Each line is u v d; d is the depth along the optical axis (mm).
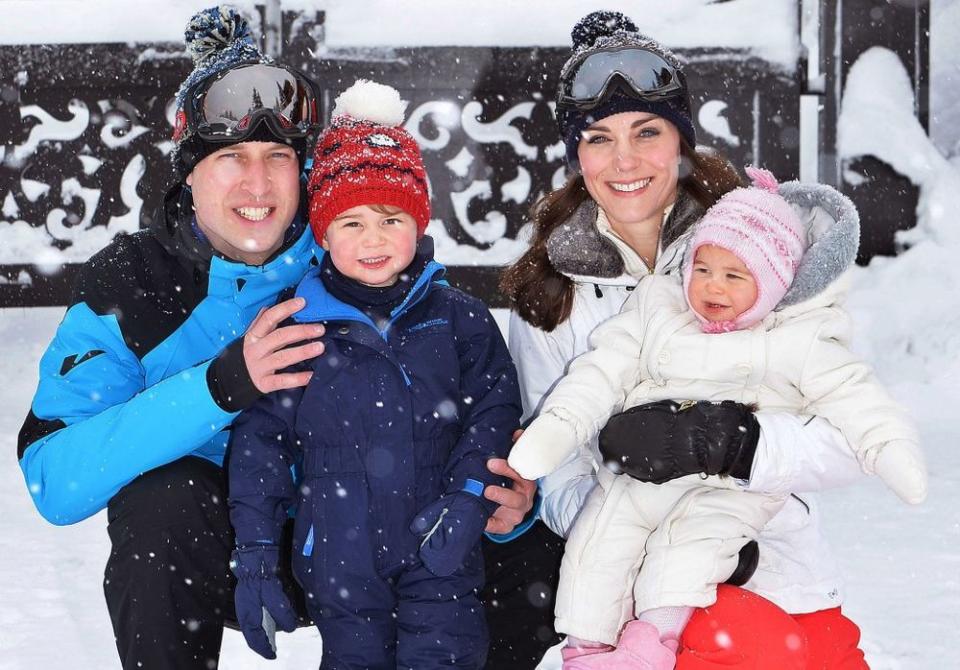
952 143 9906
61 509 2400
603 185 2645
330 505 2426
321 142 2561
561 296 2707
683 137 2697
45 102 6629
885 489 4758
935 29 11078
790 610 2311
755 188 2471
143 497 2357
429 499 2459
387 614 2459
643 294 2561
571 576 2414
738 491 2326
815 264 2361
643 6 6742
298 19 6629
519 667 2736
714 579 2246
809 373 2336
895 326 6707
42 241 6676
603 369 2500
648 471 2273
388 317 2504
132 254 2607
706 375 2410
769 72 6621
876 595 3561
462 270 6609
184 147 2543
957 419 5738
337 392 2438
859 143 7242
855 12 7309
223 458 2580
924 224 7195
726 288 2377
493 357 2574
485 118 6645
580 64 2662
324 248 2568
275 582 2316
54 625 3395
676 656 2238
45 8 6637
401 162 2504
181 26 6605
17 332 7227
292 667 3127
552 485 2650
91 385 2494
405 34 6652
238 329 2584
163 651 2320
